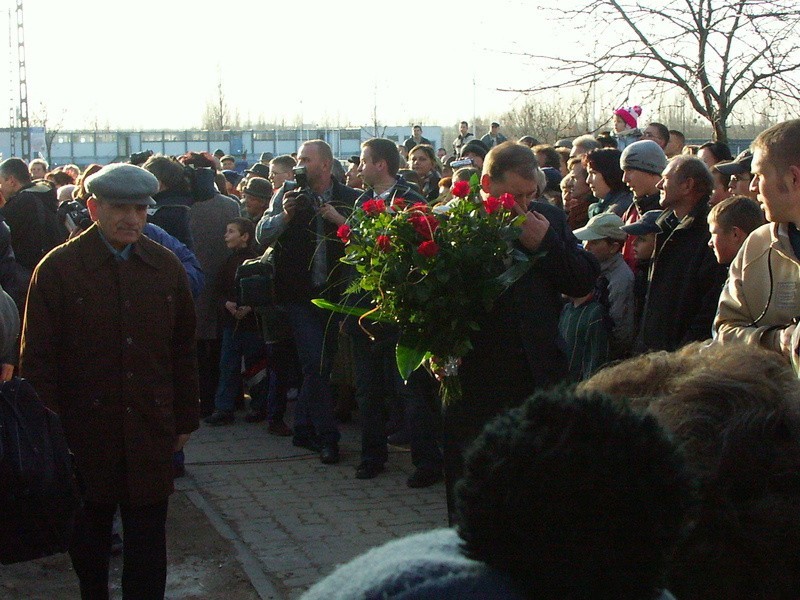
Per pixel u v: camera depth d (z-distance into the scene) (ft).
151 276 12.51
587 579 3.12
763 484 4.16
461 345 12.02
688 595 4.21
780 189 10.23
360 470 20.33
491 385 12.56
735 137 33.88
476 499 3.24
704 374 4.43
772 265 10.55
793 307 10.34
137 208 12.25
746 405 4.27
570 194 23.24
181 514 17.84
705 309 14.62
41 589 14.69
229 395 25.62
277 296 21.30
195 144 147.84
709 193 15.33
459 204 12.06
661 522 3.15
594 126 34.04
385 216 11.94
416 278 11.78
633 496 3.09
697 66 28.37
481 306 12.18
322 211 20.01
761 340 10.21
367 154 19.86
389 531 16.90
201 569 15.16
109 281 12.34
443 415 12.97
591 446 3.12
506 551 3.20
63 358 12.32
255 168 38.65
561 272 12.67
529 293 12.64
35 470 10.80
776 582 4.16
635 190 18.98
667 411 4.34
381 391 20.20
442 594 3.19
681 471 3.23
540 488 3.11
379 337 19.20
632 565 3.14
